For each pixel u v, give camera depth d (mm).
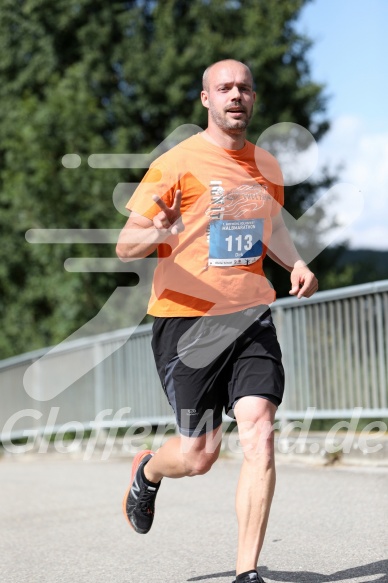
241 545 9391
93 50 49000
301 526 13797
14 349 49594
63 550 13359
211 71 10141
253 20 47812
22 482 22375
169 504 16781
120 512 16500
